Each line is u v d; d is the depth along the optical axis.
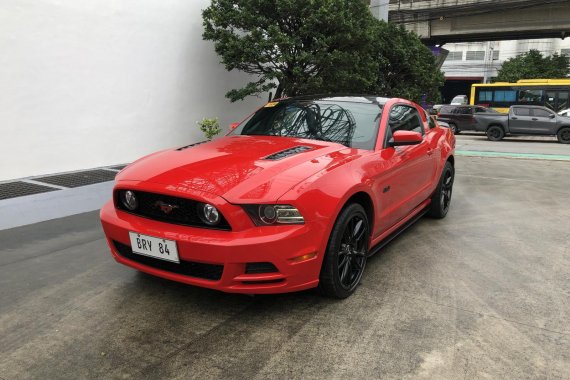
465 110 21.84
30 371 2.32
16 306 3.04
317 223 2.79
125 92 8.38
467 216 5.59
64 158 7.51
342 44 9.84
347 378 2.29
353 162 3.30
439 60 31.81
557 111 25.20
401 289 3.37
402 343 2.61
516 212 5.80
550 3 28.67
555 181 8.27
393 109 4.32
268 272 2.72
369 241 3.50
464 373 2.33
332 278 3.00
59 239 4.39
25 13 6.74
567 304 3.13
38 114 7.08
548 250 4.29
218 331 2.73
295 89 9.84
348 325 2.81
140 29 8.52
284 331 2.74
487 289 3.38
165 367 2.36
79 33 7.51
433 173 4.95
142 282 3.43
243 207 2.66
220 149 3.44
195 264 2.82
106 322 2.83
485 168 10.07
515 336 2.70
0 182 6.62
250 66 10.32
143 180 2.94
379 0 17.81
